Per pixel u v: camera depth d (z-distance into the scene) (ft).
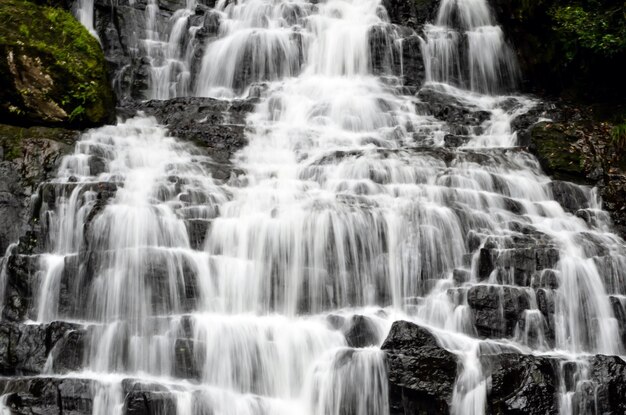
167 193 39.60
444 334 33.91
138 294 34.60
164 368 32.53
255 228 37.37
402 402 31.48
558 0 61.52
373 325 34.37
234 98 58.34
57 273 35.58
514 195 44.39
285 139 48.24
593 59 60.44
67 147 43.39
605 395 31.81
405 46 60.80
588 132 50.06
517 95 62.80
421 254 38.19
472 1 65.41
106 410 30.14
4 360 32.19
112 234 36.50
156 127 48.49
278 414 31.81
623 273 38.14
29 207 39.81
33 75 47.06
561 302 36.11
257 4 64.08
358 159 43.96
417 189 41.73
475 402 31.01
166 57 62.18
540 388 31.27
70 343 32.32
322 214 37.63
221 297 35.94
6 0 50.29
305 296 36.52
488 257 37.35
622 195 46.26
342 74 59.98
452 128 52.37
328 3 65.72
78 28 50.67
